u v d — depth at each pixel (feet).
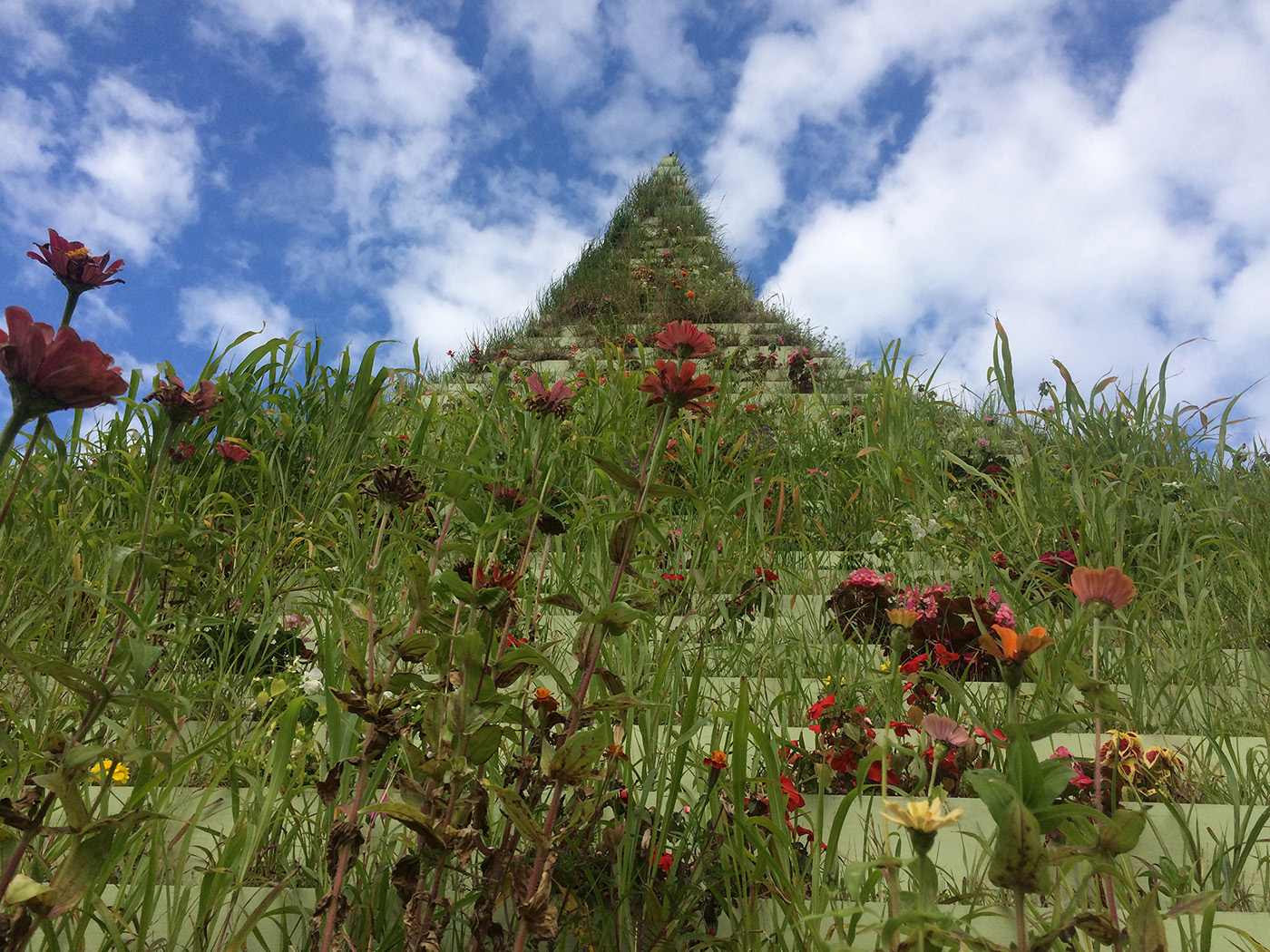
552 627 7.80
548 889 3.27
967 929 3.10
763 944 4.18
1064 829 3.08
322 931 3.49
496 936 3.59
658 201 51.62
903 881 4.67
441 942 4.14
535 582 6.55
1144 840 5.15
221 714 5.98
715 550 9.82
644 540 9.59
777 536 10.16
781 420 19.11
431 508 10.06
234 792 4.06
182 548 6.15
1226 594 9.46
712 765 4.49
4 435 2.34
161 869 4.39
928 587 9.61
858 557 11.12
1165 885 4.59
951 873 4.89
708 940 4.10
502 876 3.49
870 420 16.47
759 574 9.32
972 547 10.65
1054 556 9.55
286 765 3.84
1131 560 10.00
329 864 3.58
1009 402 12.77
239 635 6.97
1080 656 7.37
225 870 3.61
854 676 7.23
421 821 3.11
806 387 23.17
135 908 3.82
